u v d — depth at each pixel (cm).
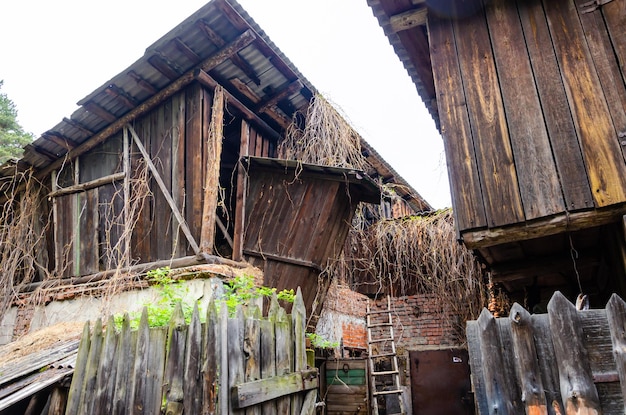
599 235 382
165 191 612
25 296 701
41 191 774
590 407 193
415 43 448
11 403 267
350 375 792
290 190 627
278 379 293
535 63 354
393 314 912
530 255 447
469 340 233
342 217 638
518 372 214
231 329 269
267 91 674
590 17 346
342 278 891
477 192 344
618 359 196
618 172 303
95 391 271
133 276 563
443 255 864
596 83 328
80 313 605
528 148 336
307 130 739
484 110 361
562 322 209
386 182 1019
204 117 612
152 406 252
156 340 268
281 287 598
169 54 574
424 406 826
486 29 383
